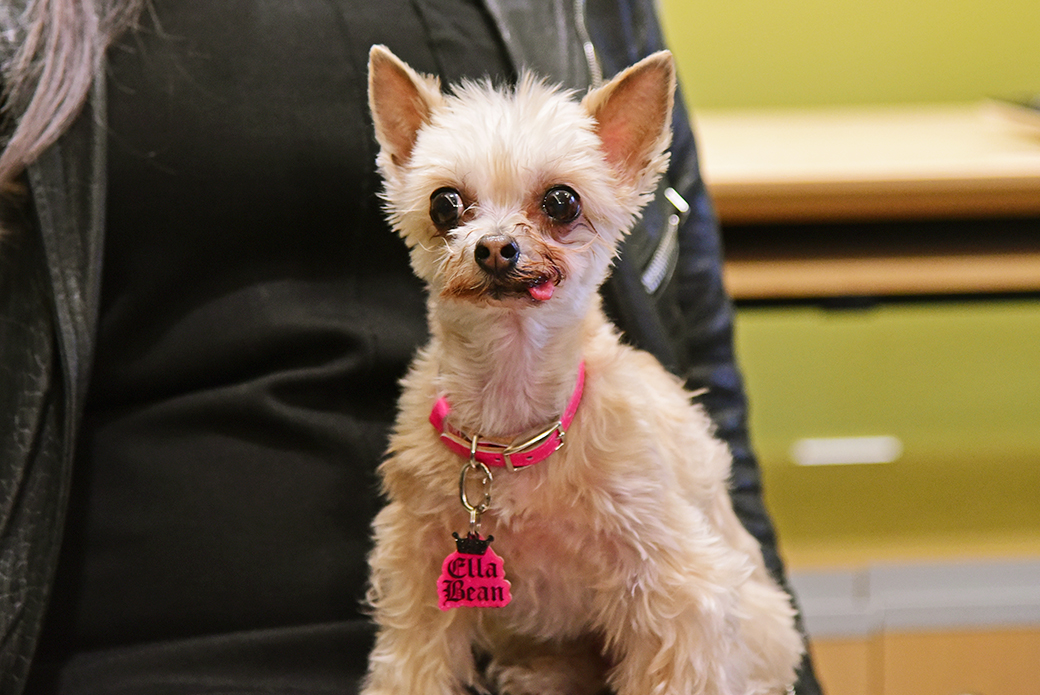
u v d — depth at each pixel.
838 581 1.46
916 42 1.91
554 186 0.70
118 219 0.85
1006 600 1.45
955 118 1.79
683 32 1.91
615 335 0.86
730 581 0.73
